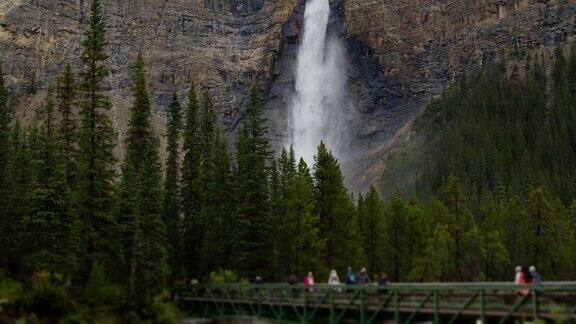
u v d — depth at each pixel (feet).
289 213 212.02
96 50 187.11
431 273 225.35
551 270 253.65
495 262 246.47
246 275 207.10
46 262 160.66
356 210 263.70
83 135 178.40
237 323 149.28
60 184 175.63
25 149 231.91
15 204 191.83
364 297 116.67
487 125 558.97
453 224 258.57
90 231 170.71
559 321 85.71
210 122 265.95
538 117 565.53
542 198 268.00
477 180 465.06
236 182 229.86
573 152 510.99
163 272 189.47
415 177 547.90
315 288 127.44
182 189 243.81
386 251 247.50
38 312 116.88
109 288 141.28
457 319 105.09
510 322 96.58
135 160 236.22
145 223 192.13
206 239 220.64
